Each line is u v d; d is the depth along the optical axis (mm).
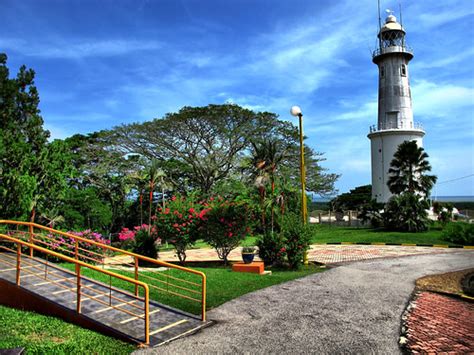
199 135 39344
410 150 34562
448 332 7414
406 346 6660
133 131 38688
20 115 29359
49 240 13898
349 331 7336
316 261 17984
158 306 8422
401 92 45750
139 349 6203
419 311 8844
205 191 42188
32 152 17922
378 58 46938
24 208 15227
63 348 5871
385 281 12352
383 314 8531
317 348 6449
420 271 14547
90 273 11500
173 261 18688
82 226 20859
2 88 28688
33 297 7980
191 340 6664
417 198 31969
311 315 8320
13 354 5316
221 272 13516
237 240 16891
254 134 39312
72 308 7539
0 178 15664
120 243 26422
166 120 37344
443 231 27766
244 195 19297
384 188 45344
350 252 21938
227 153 41031
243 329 7312
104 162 39875
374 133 45750
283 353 6215
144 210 39469
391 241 27297
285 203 19578
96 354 5840
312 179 44219
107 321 7160
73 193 23266
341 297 10016
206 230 16719
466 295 10359
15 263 10234
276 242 15844
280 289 10859
